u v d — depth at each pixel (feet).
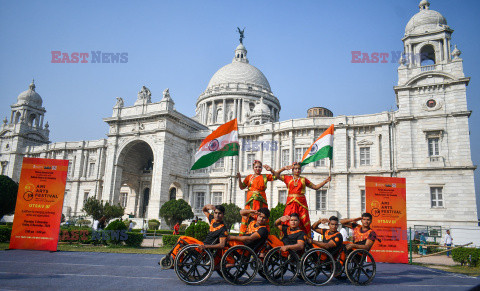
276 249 33.76
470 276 45.93
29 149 258.37
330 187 159.12
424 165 138.51
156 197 172.76
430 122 141.49
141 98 199.00
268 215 35.58
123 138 193.57
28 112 277.23
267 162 176.86
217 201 188.34
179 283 32.27
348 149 162.50
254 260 33.50
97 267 41.42
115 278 34.04
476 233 104.99
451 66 142.00
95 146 228.63
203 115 285.64
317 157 45.24
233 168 184.55
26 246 60.03
